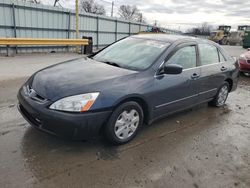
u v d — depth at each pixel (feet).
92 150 10.23
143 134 12.12
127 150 10.50
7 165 8.79
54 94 9.43
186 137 12.23
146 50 12.99
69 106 9.18
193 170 9.46
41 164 9.03
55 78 10.52
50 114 9.11
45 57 37.14
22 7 40.32
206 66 14.85
